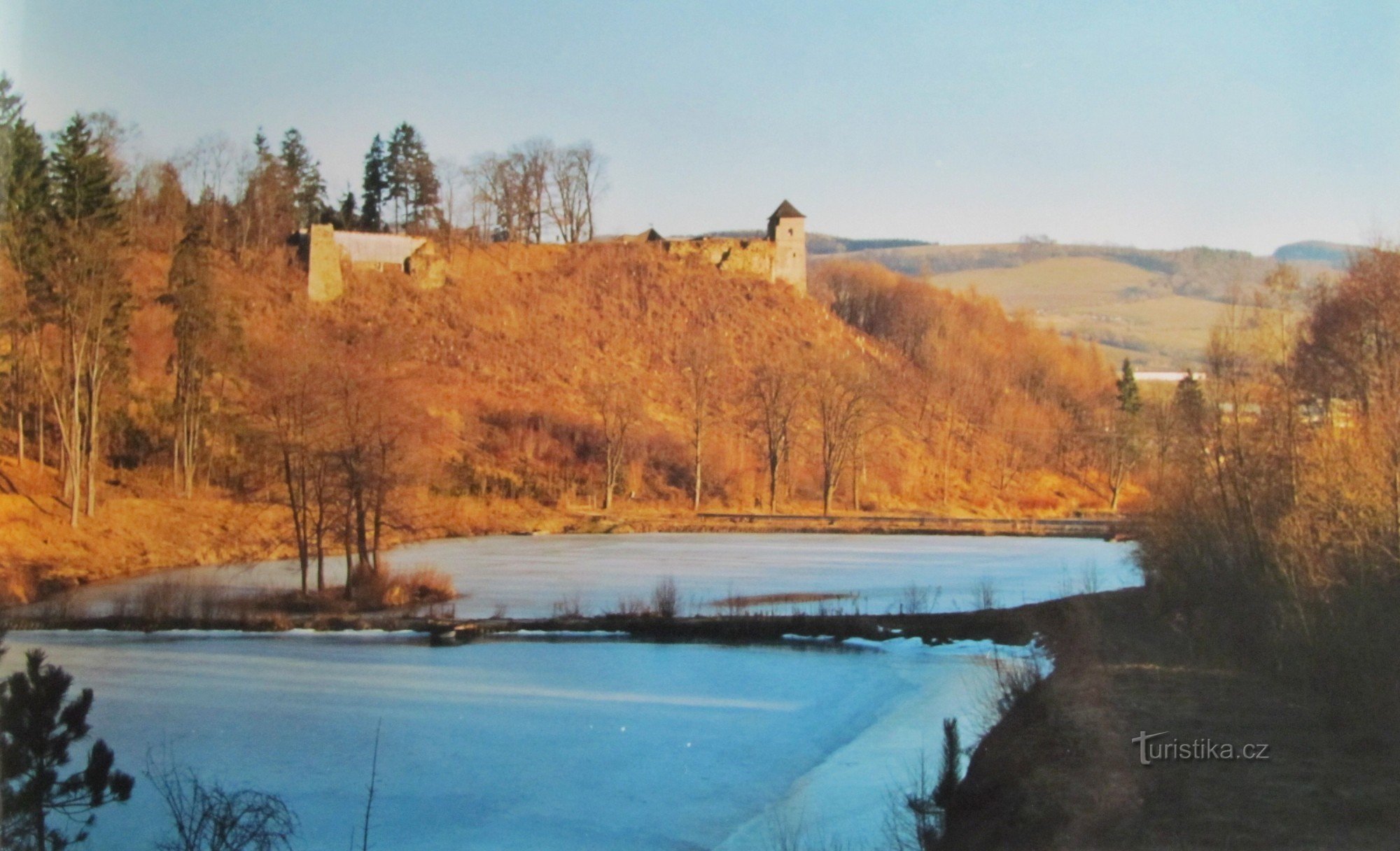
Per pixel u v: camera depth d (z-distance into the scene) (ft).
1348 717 92.07
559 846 85.15
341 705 123.13
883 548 276.62
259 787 96.43
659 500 354.33
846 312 561.84
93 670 136.36
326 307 415.85
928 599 186.70
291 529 239.09
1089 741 88.53
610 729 115.14
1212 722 92.27
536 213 571.28
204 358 266.36
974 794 81.71
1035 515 375.25
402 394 201.26
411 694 128.16
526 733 113.39
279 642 155.63
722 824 89.30
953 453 420.36
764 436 396.37
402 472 191.31
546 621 162.71
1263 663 114.32
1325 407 144.25
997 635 154.40
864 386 393.29
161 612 164.45
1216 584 144.46
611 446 347.56
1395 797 73.15
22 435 239.30
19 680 64.95
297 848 84.17
